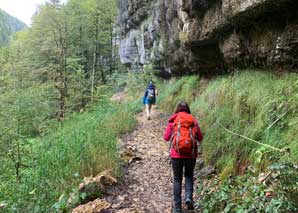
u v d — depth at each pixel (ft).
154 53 64.08
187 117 15.96
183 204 16.34
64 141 26.21
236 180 14.93
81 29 113.50
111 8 122.42
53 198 16.34
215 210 14.14
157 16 59.52
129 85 81.30
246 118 19.90
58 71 74.49
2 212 14.37
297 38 17.74
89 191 16.75
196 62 38.06
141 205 16.26
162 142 30.12
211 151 20.93
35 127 47.21
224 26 25.76
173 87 49.90
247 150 17.39
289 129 15.60
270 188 12.48
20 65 91.97
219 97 27.09
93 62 119.14
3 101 46.21
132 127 37.09
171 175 20.88
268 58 21.72
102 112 45.65
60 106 65.36
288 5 17.66
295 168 11.51
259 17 20.93
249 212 11.61
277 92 18.80
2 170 23.04
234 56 27.25
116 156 22.09
